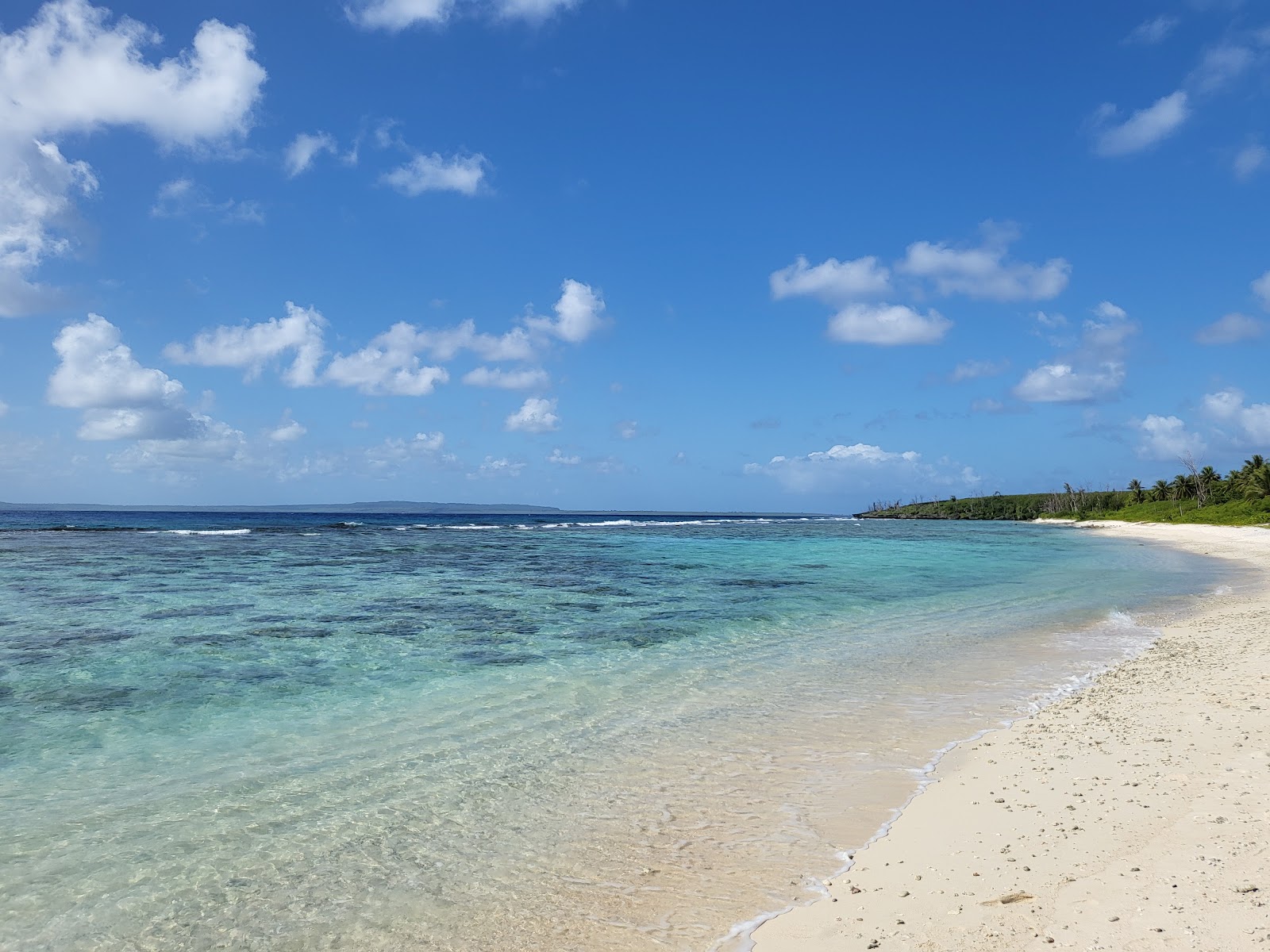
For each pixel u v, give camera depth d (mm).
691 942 5680
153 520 123500
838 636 19203
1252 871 5840
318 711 12070
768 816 8133
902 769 9617
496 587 28281
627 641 18125
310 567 34781
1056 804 7996
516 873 6840
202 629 18516
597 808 8367
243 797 8594
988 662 16250
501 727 11367
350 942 5738
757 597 26672
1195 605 25625
